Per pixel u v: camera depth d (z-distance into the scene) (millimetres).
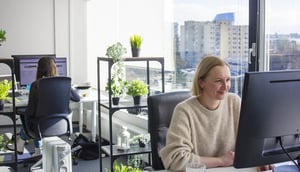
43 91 3977
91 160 4680
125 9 5887
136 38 3508
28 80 4859
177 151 1787
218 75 1839
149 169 2293
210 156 1907
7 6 6406
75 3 6730
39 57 4910
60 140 1722
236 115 1980
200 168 1545
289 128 1428
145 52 5324
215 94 1850
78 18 6746
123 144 3475
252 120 1372
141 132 4156
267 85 1356
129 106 3391
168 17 4941
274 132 1410
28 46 6570
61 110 4188
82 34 6746
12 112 3273
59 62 5047
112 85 3422
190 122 1878
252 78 1335
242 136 1398
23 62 4805
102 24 6438
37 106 4000
